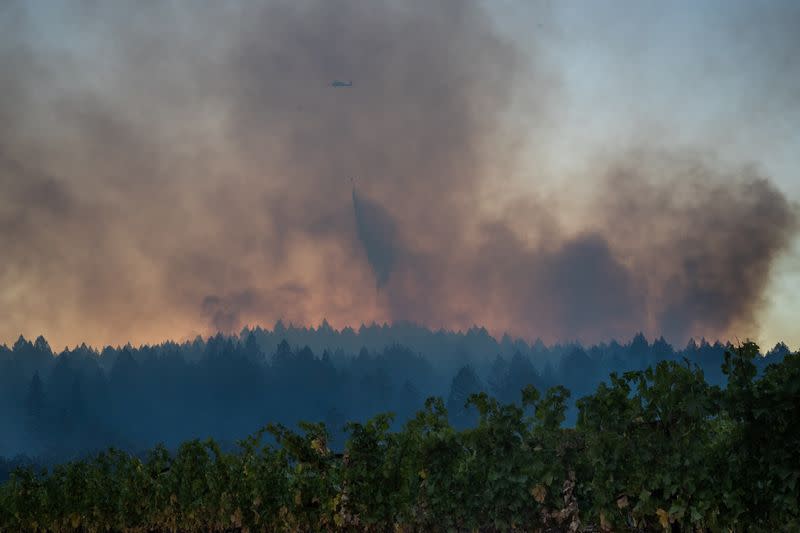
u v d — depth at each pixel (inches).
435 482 710.5
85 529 1082.7
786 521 558.9
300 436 824.9
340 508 775.7
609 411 624.1
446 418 748.6
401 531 737.0
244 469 896.9
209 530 932.6
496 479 673.0
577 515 642.8
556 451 658.8
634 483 606.5
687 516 594.9
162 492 986.7
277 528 845.8
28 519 1119.6
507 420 679.1
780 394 547.2
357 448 772.0
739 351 574.6
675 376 597.0
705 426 590.6
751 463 568.7
